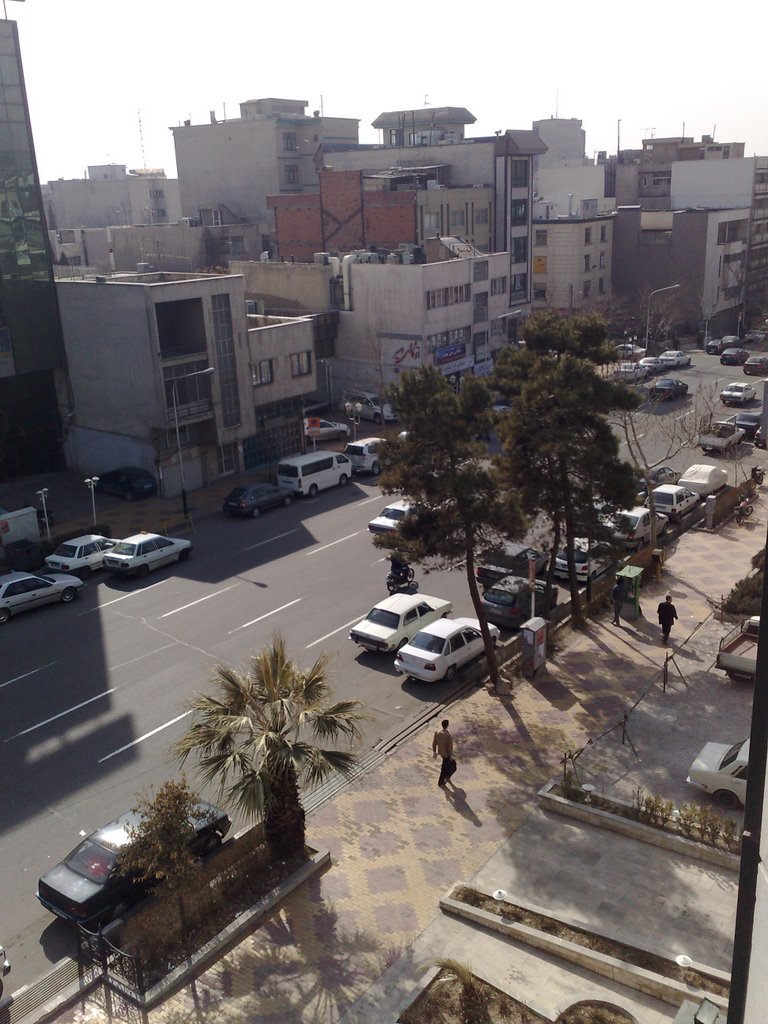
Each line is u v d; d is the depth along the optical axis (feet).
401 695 85.81
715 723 76.28
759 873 23.95
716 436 174.81
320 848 61.67
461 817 65.00
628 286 308.19
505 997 47.19
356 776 71.00
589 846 60.85
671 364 251.60
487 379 99.71
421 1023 45.98
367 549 127.03
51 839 65.67
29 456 167.32
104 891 55.01
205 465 162.81
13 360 157.17
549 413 88.53
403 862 60.18
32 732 80.84
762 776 25.66
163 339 162.30
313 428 177.68
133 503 152.66
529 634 86.12
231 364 161.17
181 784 55.21
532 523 93.50
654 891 55.77
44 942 56.03
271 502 147.64
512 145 251.39
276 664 59.36
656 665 88.43
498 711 80.84
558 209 367.04
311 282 216.74
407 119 321.73
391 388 80.79
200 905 54.49
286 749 54.29
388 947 52.42
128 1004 48.85
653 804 61.67
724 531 129.39
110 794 70.85
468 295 220.84
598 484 91.04
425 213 237.66
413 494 80.48
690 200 325.21
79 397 162.81
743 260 320.70
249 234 288.51
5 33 146.61
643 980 47.03
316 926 54.39
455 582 114.83
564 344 97.71
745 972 26.76
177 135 340.39
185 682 89.35
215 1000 49.11
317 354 213.87
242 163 330.34
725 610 98.12
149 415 152.25
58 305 160.25
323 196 252.42
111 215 398.83
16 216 152.97
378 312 210.18
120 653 96.48
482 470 79.87
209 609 107.55
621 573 98.78
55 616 107.65
